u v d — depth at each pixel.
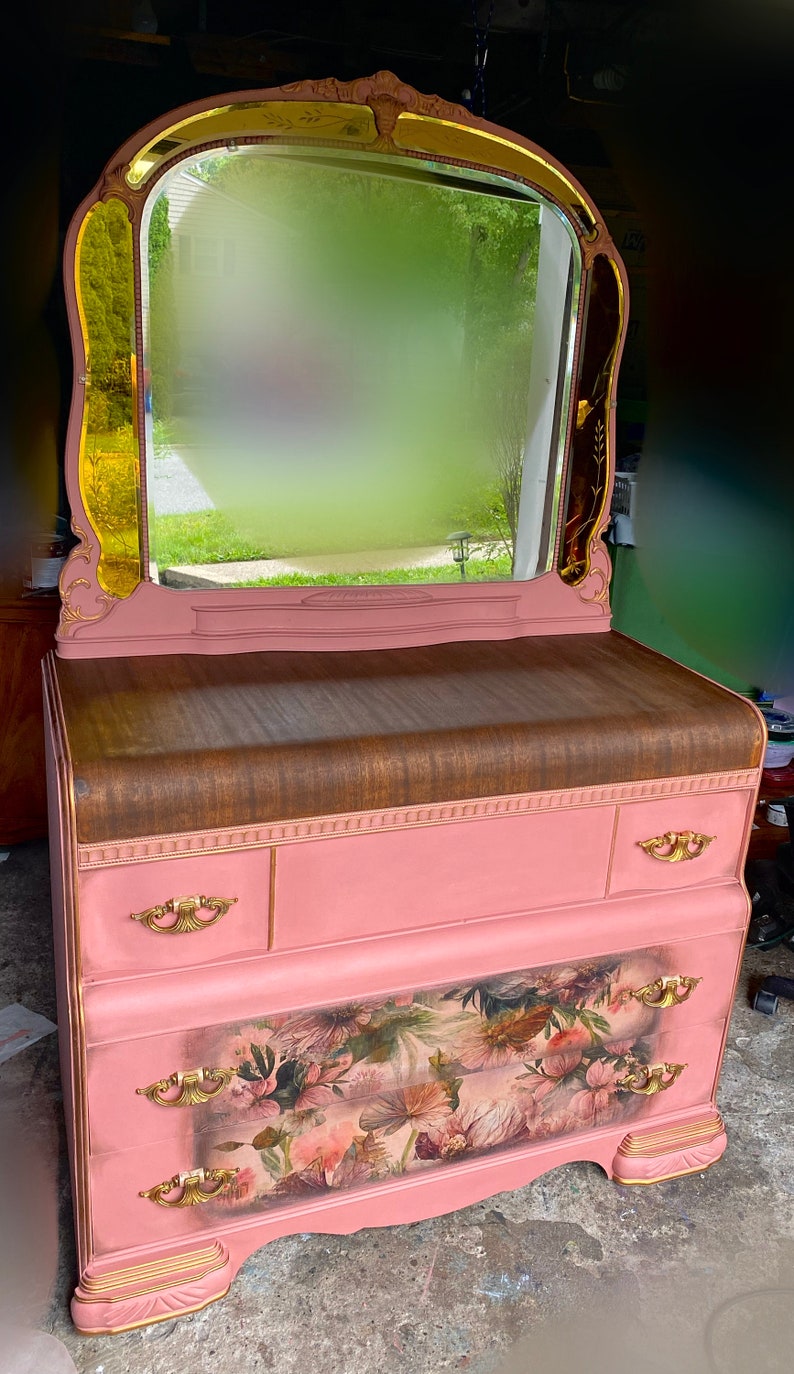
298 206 1.58
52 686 1.56
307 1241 1.68
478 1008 1.57
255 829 1.35
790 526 3.06
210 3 2.40
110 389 1.56
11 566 2.64
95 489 1.60
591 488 1.92
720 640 3.07
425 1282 1.60
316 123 1.55
